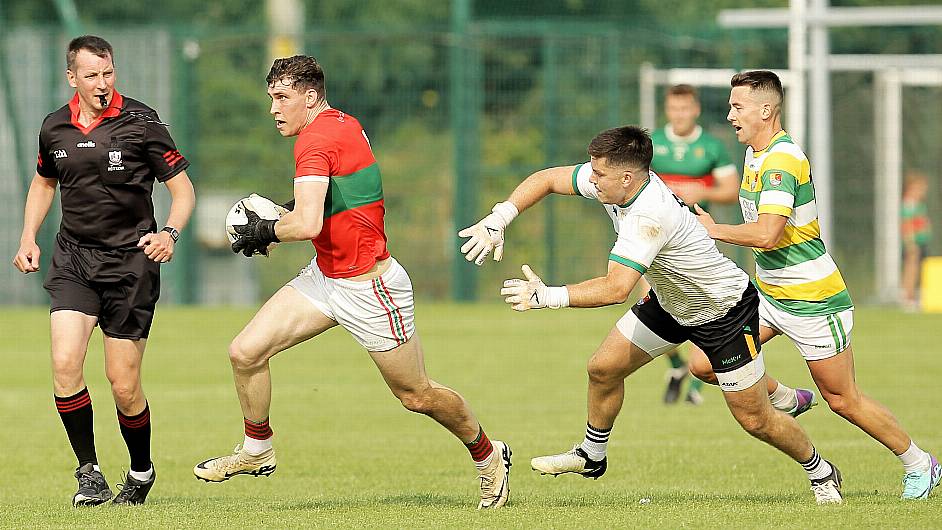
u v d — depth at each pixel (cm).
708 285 2291
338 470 3011
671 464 3031
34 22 10019
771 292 2522
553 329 6519
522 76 7781
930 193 7900
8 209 7725
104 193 2458
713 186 4216
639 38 7681
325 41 8294
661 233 2212
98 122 2455
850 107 7806
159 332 6325
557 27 7662
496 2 9244
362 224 2269
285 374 4903
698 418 3806
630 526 2175
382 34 7725
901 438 2488
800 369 4897
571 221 7812
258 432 2370
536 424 3678
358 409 4019
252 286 7950
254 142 7962
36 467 3072
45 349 5744
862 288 7812
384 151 7944
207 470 2392
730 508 2366
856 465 2964
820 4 6359
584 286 2206
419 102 7969
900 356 5275
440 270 7900
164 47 7756
